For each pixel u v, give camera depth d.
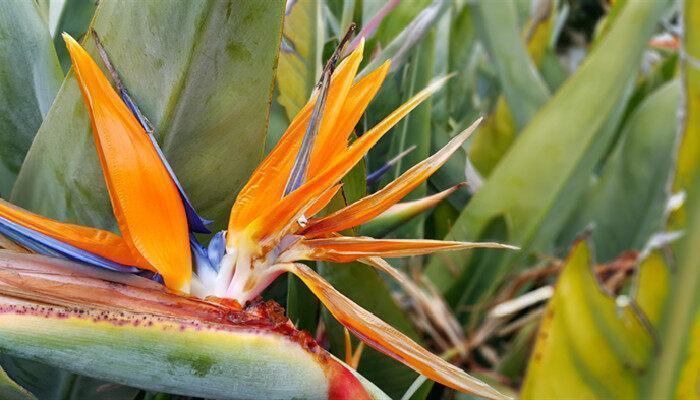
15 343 0.44
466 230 0.83
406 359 0.47
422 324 0.88
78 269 0.47
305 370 0.46
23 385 0.56
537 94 0.99
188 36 0.49
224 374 0.45
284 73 0.65
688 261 0.64
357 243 0.48
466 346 0.89
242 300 0.48
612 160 1.09
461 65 1.10
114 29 0.49
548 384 0.66
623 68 0.81
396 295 0.91
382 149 0.74
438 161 0.48
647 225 1.04
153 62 0.50
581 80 0.81
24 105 0.56
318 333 0.66
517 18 0.97
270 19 0.50
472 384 0.46
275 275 0.49
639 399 0.66
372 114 0.71
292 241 0.49
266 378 0.46
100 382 0.56
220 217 0.54
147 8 0.49
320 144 0.49
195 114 0.51
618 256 1.05
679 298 0.65
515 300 0.92
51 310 0.45
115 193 0.47
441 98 0.91
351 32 0.47
